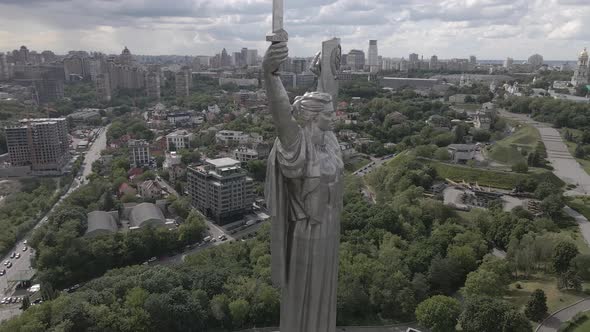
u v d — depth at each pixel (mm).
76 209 187250
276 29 32500
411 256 138500
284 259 39469
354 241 150000
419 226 164750
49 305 110375
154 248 173625
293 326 40438
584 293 119750
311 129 37406
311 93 37312
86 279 154625
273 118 34875
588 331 102375
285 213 38656
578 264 124812
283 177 37812
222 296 118125
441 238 148625
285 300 40469
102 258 157625
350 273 125875
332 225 38531
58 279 147250
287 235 39281
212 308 115875
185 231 182375
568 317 109375
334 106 41188
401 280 124062
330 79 40469
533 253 133500
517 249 136125
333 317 41250
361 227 164250
